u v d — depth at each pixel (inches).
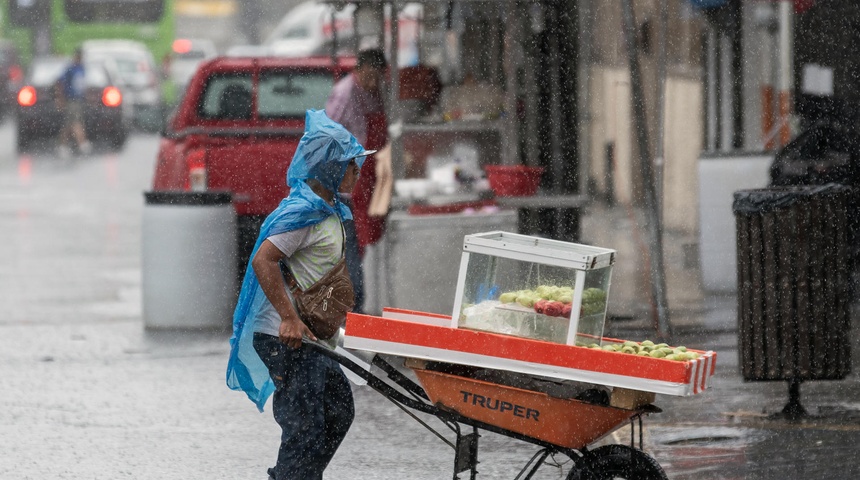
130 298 1518.2
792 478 773.9
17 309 1438.2
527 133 1408.7
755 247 908.6
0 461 838.5
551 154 1408.7
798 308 905.5
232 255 1302.9
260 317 655.1
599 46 2223.2
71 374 1100.5
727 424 903.1
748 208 908.6
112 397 1016.9
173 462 837.8
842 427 889.5
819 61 1533.0
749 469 794.8
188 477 804.0
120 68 4559.5
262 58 1535.4
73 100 3826.3
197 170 1427.2
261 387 670.5
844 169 1379.2
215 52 5836.6
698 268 1627.7
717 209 1453.0
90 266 1796.3
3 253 1920.5
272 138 1462.8
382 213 1224.8
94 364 1139.9
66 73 3850.9
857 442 850.1
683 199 1947.6
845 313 911.7
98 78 4001.0
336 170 652.7
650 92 2020.2
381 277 1317.7
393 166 1293.1
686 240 1841.8
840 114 1444.4
